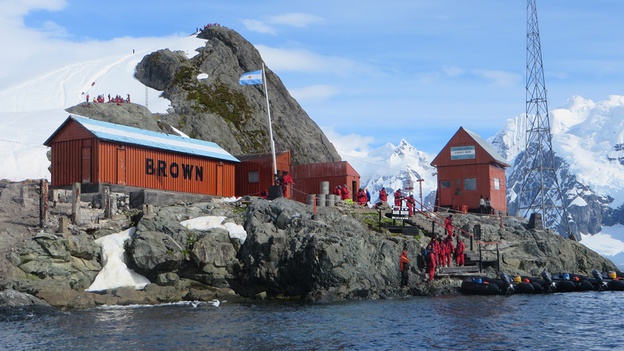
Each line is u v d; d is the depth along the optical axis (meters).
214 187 75.75
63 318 44.94
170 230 56.34
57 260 52.00
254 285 55.94
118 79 136.75
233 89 135.75
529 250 71.62
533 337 40.53
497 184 90.62
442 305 51.78
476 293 58.56
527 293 60.16
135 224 58.34
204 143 77.81
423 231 67.25
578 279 64.19
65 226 53.53
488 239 72.81
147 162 68.62
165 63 136.50
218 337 39.75
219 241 57.19
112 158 65.62
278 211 60.28
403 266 57.69
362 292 55.09
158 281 54.59
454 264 64.06
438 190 90.25
